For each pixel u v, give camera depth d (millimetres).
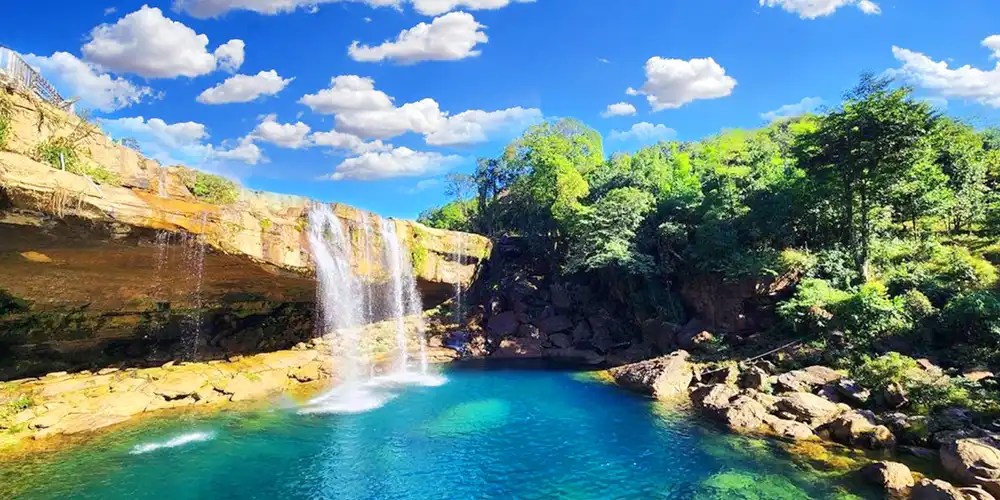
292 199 27000
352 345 35219
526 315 42906
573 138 58906
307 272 26812
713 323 35344
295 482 16578
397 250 33906
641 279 39719
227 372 27969
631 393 27703
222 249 21922
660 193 44438
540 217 50969
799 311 29406
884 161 29531
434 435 21078
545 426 22156
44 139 17719
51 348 25641
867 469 16203
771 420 21266
